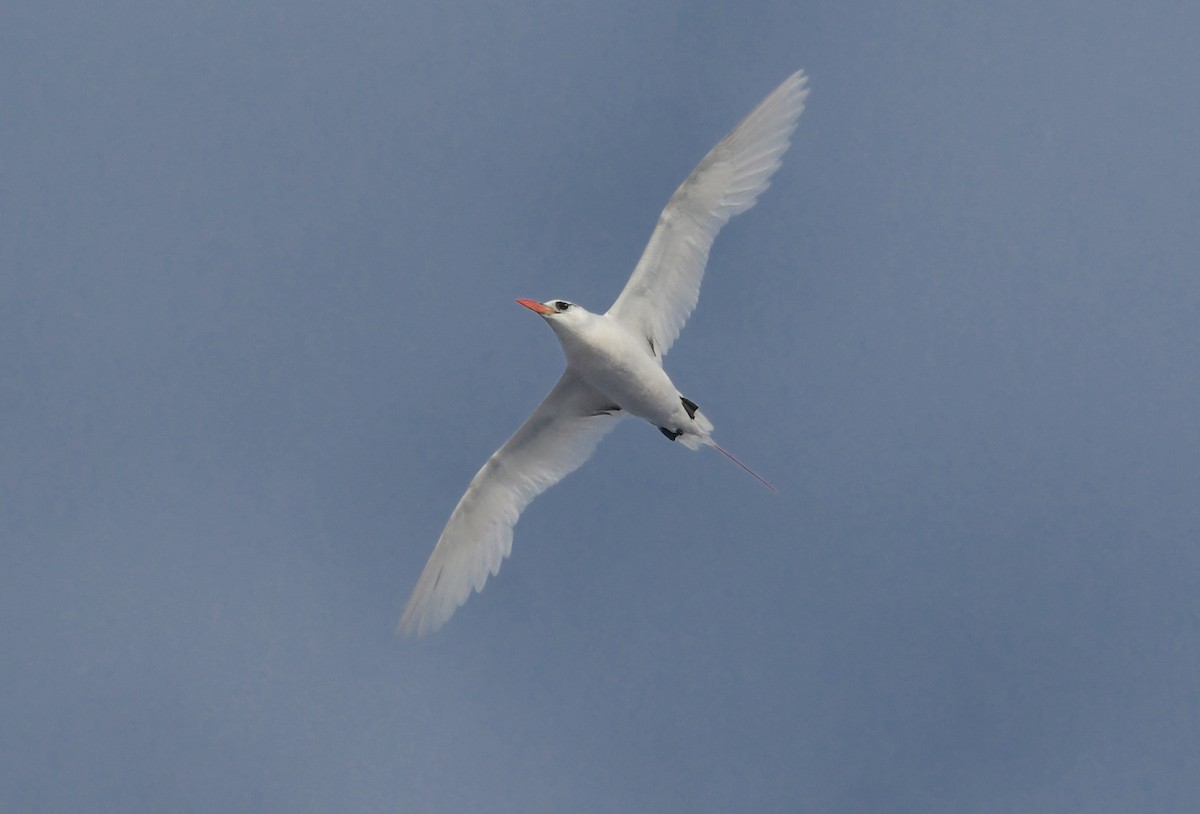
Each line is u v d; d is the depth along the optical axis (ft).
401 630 65.67
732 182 59.21
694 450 62.80
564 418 63.82
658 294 60.08
